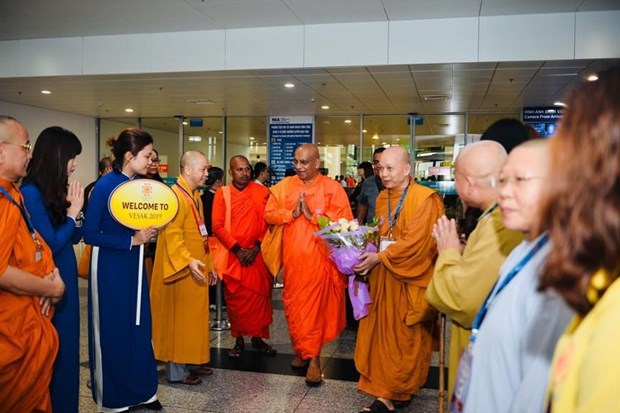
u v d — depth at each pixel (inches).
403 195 112.9
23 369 76.9
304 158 136.1
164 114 479.5
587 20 239.6
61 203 90.4
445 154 453.4
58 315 93.0
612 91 25.3
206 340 134.0
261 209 162.9
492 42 249.1
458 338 65.9
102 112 473.1
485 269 55.4
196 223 135.4
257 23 269.7
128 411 116.8
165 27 279.0
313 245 133.4
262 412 118.4
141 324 114.2
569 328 28.9
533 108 393.7
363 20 260.7
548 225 27.4
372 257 108.4
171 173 514.0
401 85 316.5
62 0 236.4
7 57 309.1
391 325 111.5
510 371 39.8
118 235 109.8
